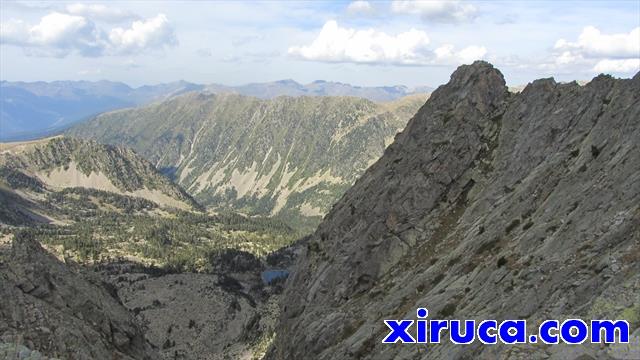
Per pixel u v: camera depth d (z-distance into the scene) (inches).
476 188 2728.8
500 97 3083.2
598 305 1225.4
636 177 1519.4
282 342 3225.9
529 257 1680.6
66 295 2647.6
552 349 1219.9
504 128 2832.2
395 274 2608.3
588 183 1755.7
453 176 2847.0
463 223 2549.2
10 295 2197.3
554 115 2513.5
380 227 2886.3
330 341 2491.4
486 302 1670.8
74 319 2418.8
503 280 1690.5
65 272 2935.5
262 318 5753.0
